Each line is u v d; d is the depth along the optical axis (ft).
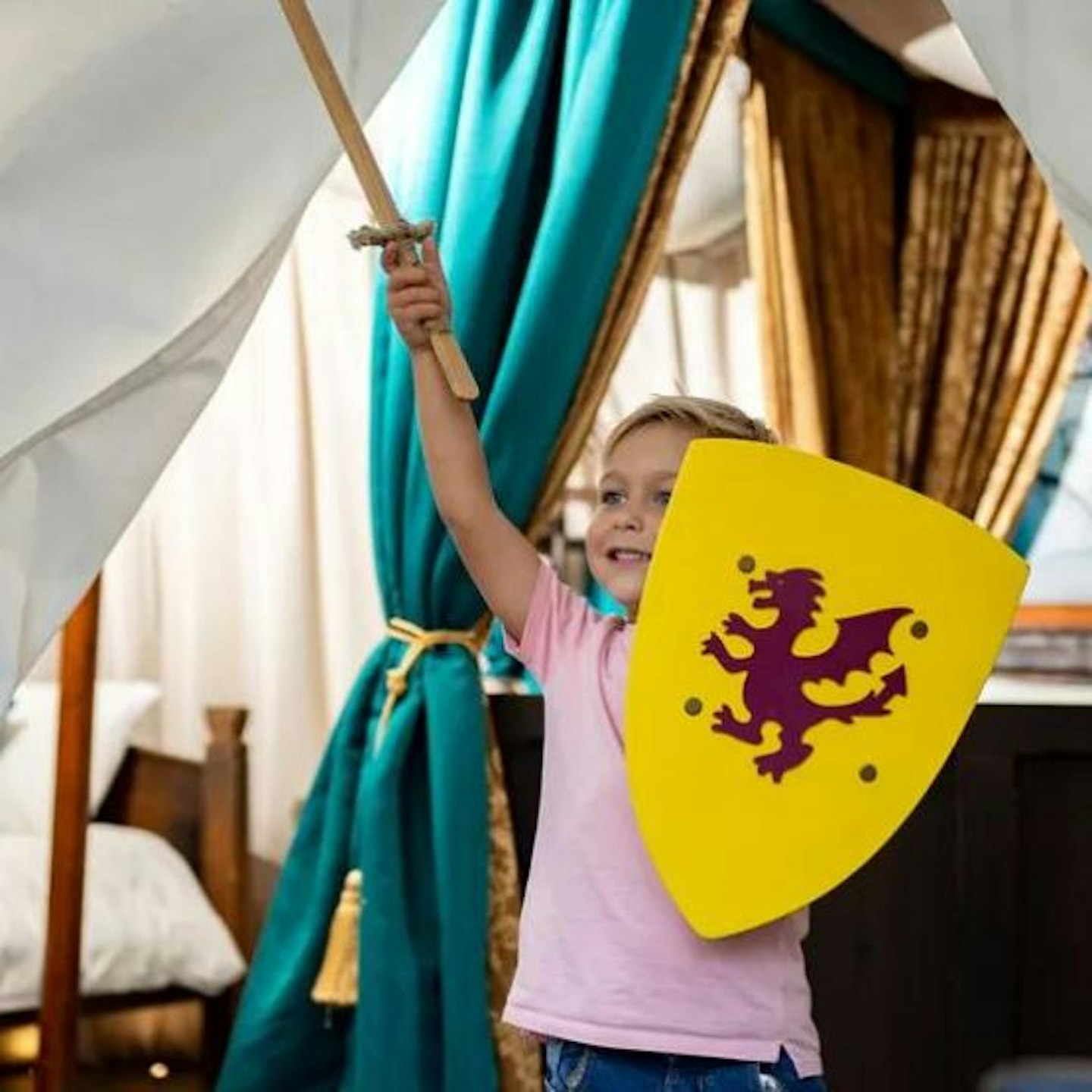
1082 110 7.16
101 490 7.61
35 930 12.85
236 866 14.33
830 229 13.74
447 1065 10.00
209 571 15.66
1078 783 10.72
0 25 7.32
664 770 6.96
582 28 10.40
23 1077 13.53
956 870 10.65
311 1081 10.51
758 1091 6.97
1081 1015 10.66
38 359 7.47
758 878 6.88
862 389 13.79
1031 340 13.93
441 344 7.36
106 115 7.43
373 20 7.57
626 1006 6.97
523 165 10.45
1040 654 13.96
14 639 7.54
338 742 10.77
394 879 10.21
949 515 7.09
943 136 14.08
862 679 7.02
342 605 15.38
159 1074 14.94
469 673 10.56
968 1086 10.54
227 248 7.59
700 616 7.06
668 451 7.66
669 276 14.57
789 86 13.51
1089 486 14.03
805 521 7.11
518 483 10.37
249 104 7.50
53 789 11.88
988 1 7.19
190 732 15.64
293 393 15.47
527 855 10.78
